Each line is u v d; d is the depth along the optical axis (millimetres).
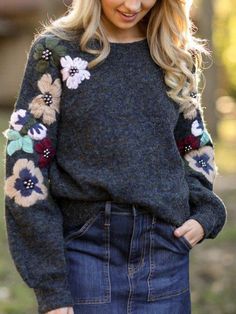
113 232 2809
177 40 3008
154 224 2850
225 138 16406
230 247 6750
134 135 2801
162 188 2836
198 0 16156
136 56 2902
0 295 5484
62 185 2811
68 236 2842
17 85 20828
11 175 2793
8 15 20328
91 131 2781
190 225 2941
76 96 2803
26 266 2752
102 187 2760
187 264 3006
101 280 2811
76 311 2818
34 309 5227
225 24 25266
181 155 3145
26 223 2764
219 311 5234
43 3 17000
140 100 2844
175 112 2955
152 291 2869
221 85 26594
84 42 2811
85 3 2811
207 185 3127
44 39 2840
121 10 2803
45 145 2814
